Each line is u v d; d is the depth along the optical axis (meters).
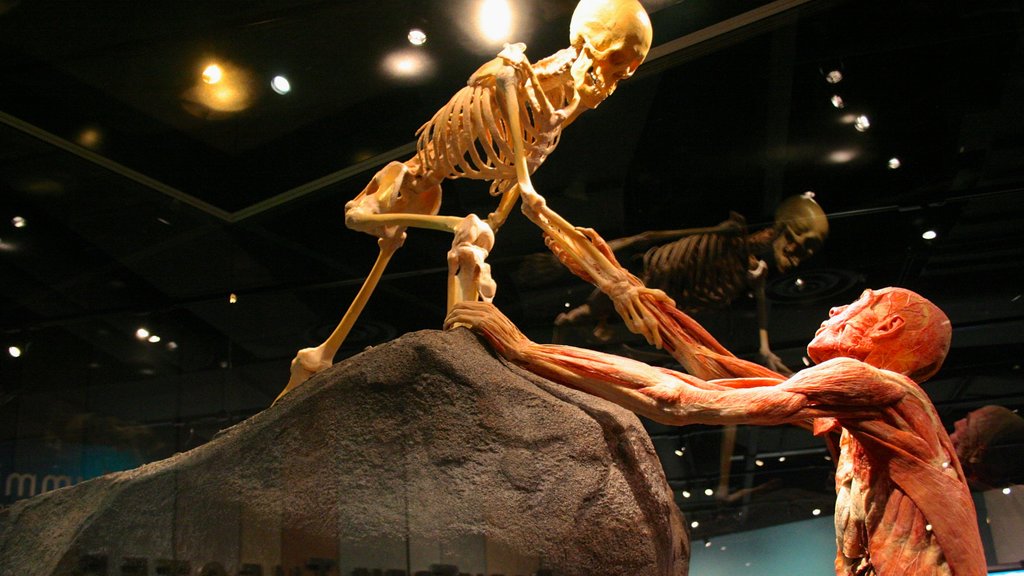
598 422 1.89
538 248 3.57
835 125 3.33
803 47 3.18
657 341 2.33
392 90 3.32
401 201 2.70
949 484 1.88
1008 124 3.17
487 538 1.77
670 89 3.33
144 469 2.19
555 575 1.75
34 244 3.47
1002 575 2.98
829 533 3.21
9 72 3.05
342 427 1.92
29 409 3.30
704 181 3.46
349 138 3.46
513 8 2.97
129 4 2.80
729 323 3.40
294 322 3.73
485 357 1.99
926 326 2.15
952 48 3.13
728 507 3.31
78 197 3.49
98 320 3.53
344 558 1.83
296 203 3.63
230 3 2.84
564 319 3.44
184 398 3.54
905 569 1.86
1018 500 3.01
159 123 3.31
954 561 1.82
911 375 2.17
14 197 3.43
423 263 3.66
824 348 2.21
